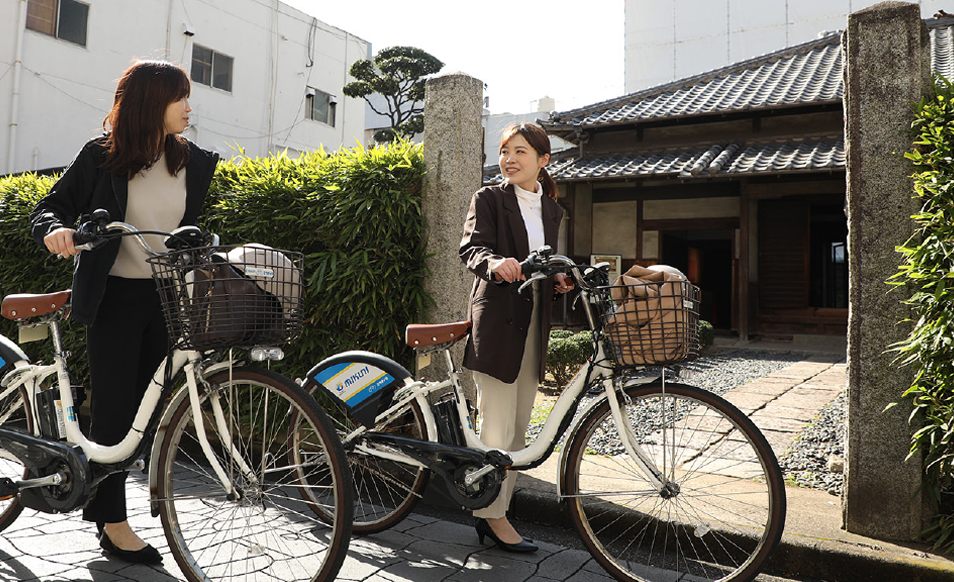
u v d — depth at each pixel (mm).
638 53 30078
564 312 11352
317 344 3721
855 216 2588
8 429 2410
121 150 2336
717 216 12258
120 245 2359
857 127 2586
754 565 2158
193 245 2146
